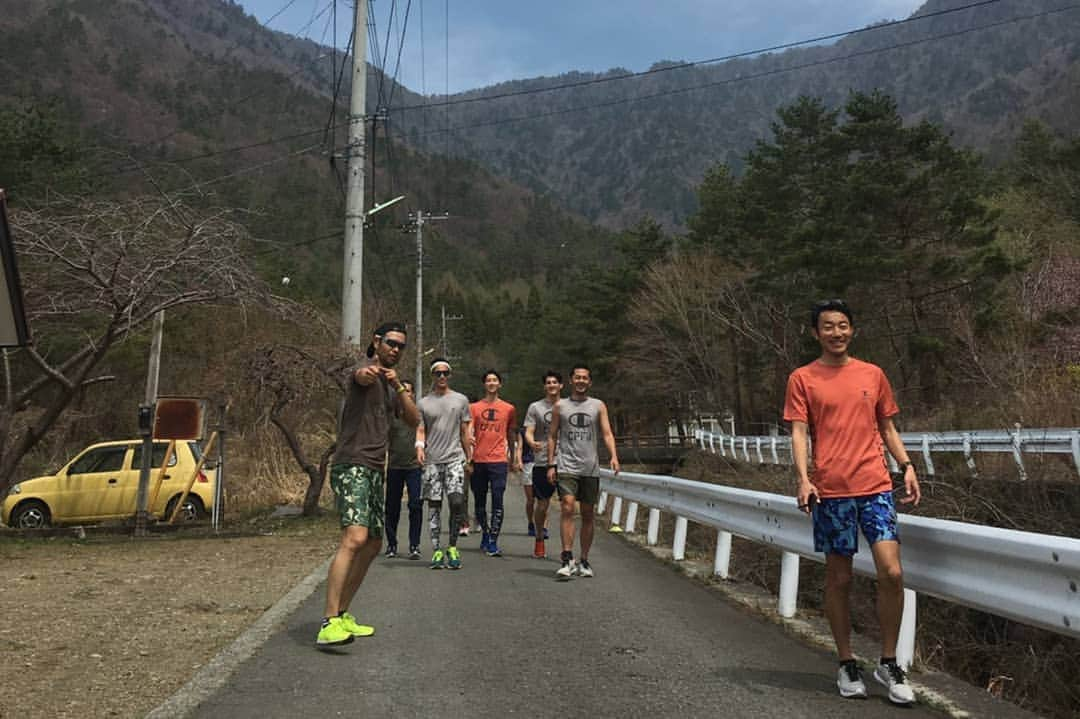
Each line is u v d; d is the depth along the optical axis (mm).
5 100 32156
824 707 4379
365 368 5680
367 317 34812
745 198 44938
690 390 46719
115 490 15719
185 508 15828
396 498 10195
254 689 4668
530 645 5672
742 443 31406
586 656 5391
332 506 18375
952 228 31109
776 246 39562
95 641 5926
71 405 24250
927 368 31484
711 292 41375
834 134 33750
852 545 4496
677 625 6301
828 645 5707
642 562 9789
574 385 8672
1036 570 3922
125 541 12281
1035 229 35062
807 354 37656
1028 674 7422
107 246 12094
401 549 11000
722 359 44938
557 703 4434
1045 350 22250
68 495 15594
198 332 24438
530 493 12602
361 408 5754
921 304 32438
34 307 12383
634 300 47469
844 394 4602
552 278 175500
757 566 9945
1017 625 8023
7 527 15047
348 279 16016
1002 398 19344
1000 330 26312
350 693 4598
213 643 5875
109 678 5004
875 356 34938
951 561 4559
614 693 4613
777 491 16234
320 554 10562
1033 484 11688
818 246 32344
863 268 30938
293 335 15812
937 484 12492
